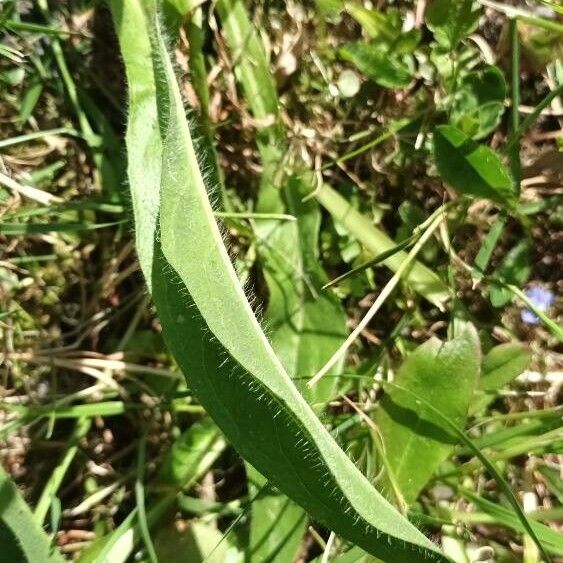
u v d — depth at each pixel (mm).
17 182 177
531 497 170
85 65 180
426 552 132
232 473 176
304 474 140
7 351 175
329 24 182
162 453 175
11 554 155
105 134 179
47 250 179
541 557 163
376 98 182
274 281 176
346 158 180
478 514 165
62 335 179
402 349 177
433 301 175
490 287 177
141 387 177
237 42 178
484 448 166
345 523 140
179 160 128
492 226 175
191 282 121
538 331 178
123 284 182
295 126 183
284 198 179
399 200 183
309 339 173
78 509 171
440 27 173
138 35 155
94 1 179
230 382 139
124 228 179
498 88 172
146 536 157
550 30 175
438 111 178
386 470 164
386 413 166
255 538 162
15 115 178
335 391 170
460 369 162
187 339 139
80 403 176
